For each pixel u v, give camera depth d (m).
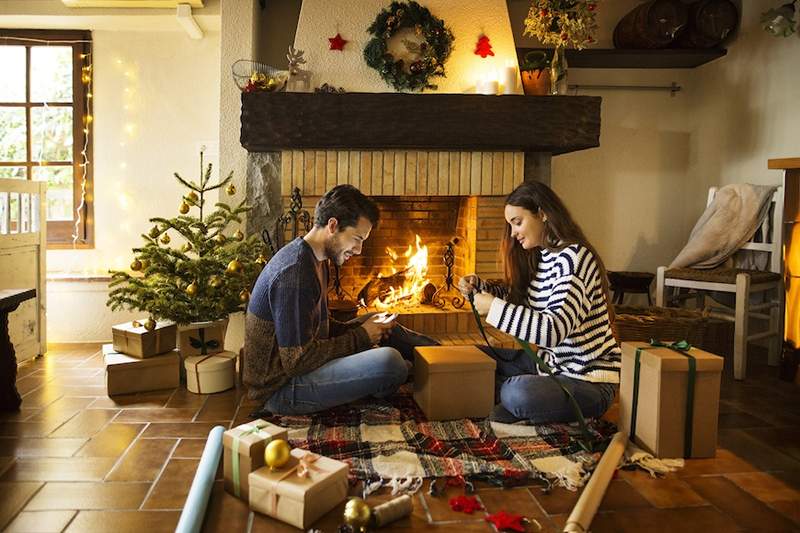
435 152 3.32
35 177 3.80
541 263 2.31
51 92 3.79
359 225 2.22
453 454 1.98
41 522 1.60
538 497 1.74
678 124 4.25
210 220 3.00
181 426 2.29
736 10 3.80
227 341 3.47
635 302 4.30
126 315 3.68
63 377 2.93
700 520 1.64
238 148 3.46
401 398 2.53
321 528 1.57
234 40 3.42
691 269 3.48
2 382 2.41
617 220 4.26
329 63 3.36
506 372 2.52
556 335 2.07
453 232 3.81
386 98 3.15
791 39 3.50
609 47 4.12
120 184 3.82
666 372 1.95
